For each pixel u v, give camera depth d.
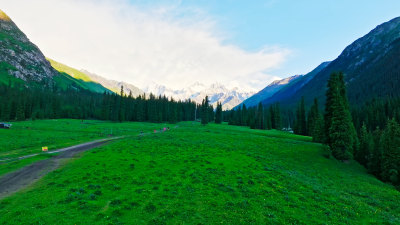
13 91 168.62
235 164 30.94
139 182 20.53
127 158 31.05
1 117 113.62
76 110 161.75
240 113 173.25
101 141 53.19
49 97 178.88
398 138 39.75
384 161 40.09
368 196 24.08
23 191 17.56
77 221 12.55
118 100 148.00
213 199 17.34
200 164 29.38
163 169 25.75
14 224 11.85
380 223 15.43
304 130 108.69
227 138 63.22
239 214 14.88
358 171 41.38
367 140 53.16
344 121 46.28
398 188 32.66
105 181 20.56
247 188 20.66
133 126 105.12
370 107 135.50
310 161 41.44
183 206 15.69
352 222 15.23
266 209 16.17
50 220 12.48
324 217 15.52
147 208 14.88
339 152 45.59
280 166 33.47
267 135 82.25
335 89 50.62
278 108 137.00
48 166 26.75
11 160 31.02
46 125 88.94
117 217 13.36
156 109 154.12
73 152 36.97
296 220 14.66
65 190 17.67
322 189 23.20
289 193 20.31
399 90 185.38
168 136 63.00
